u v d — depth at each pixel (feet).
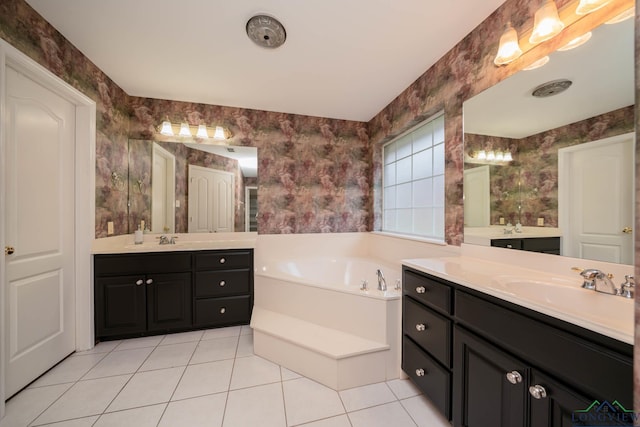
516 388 2.94
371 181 10.59
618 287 3.24
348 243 10.36
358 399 4.79
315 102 8.91
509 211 4.72
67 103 6.07
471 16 5.06
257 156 9.53
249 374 5.54
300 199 9.95
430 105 6.82
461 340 3.76
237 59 6.41
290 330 6.08
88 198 6.46
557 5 3.97
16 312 4.89
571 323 2.44
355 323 5.78
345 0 4.64
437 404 4.22
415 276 4.87
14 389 4.83
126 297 6.97
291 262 9.09
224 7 4.80
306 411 4.49
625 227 3.22
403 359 5.25
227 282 7.85
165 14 4.96
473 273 4.15
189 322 7.50
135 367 5.78
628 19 3.24
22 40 4.65
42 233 5.44
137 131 8.46
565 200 3.88
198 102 8.90
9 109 4.72
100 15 4.99
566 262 3.85
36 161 5.28
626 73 3.24
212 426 4.17
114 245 7.47
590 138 3.59
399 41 5.76
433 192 7.79
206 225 9.11
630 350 2.02
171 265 7.35
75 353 6.31
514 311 3.01
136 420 4.28
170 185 8.79
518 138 4.57
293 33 5.47
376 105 9.19
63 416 4.35
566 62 3.86
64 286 6.04
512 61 4.60
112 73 7.03
